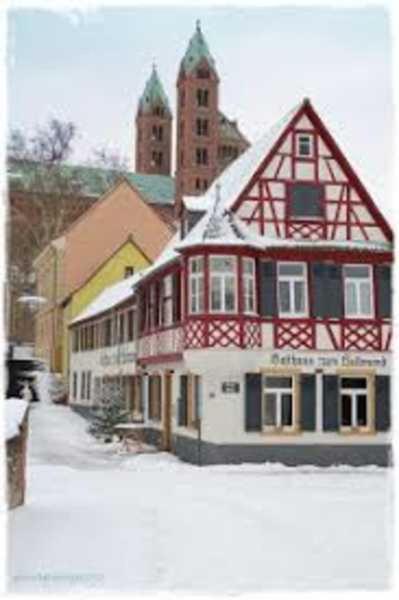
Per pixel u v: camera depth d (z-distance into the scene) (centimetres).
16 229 5422
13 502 1596
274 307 2592
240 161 3067
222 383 2548
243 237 2538
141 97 9250
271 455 2555
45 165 5312
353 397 2633
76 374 4812
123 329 3734
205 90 7975
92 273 5159
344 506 1742
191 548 1313
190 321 2533
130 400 3600
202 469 2430
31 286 5653
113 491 1936
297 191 2656
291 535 1423
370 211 2686
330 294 2630
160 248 5459
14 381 4744
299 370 2591
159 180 7650
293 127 2673
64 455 2769
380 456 2598
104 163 5550
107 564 1209
